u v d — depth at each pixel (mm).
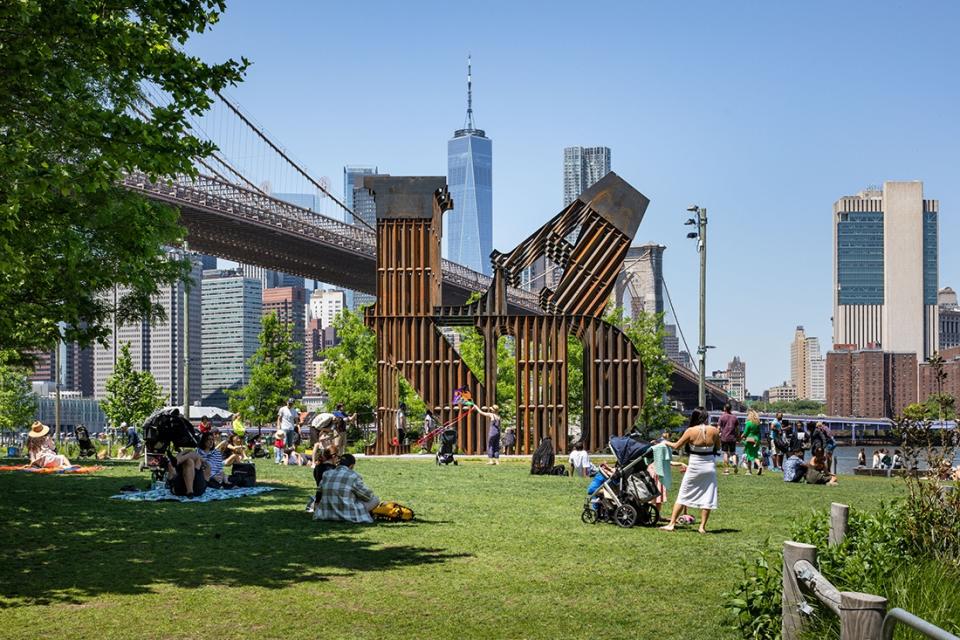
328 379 58219
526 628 7668
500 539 11938
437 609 8266
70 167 10992
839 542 7672
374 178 31641
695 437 12695
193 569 9938
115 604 8375
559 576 9648
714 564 10320
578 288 31047
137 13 11531
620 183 31312
